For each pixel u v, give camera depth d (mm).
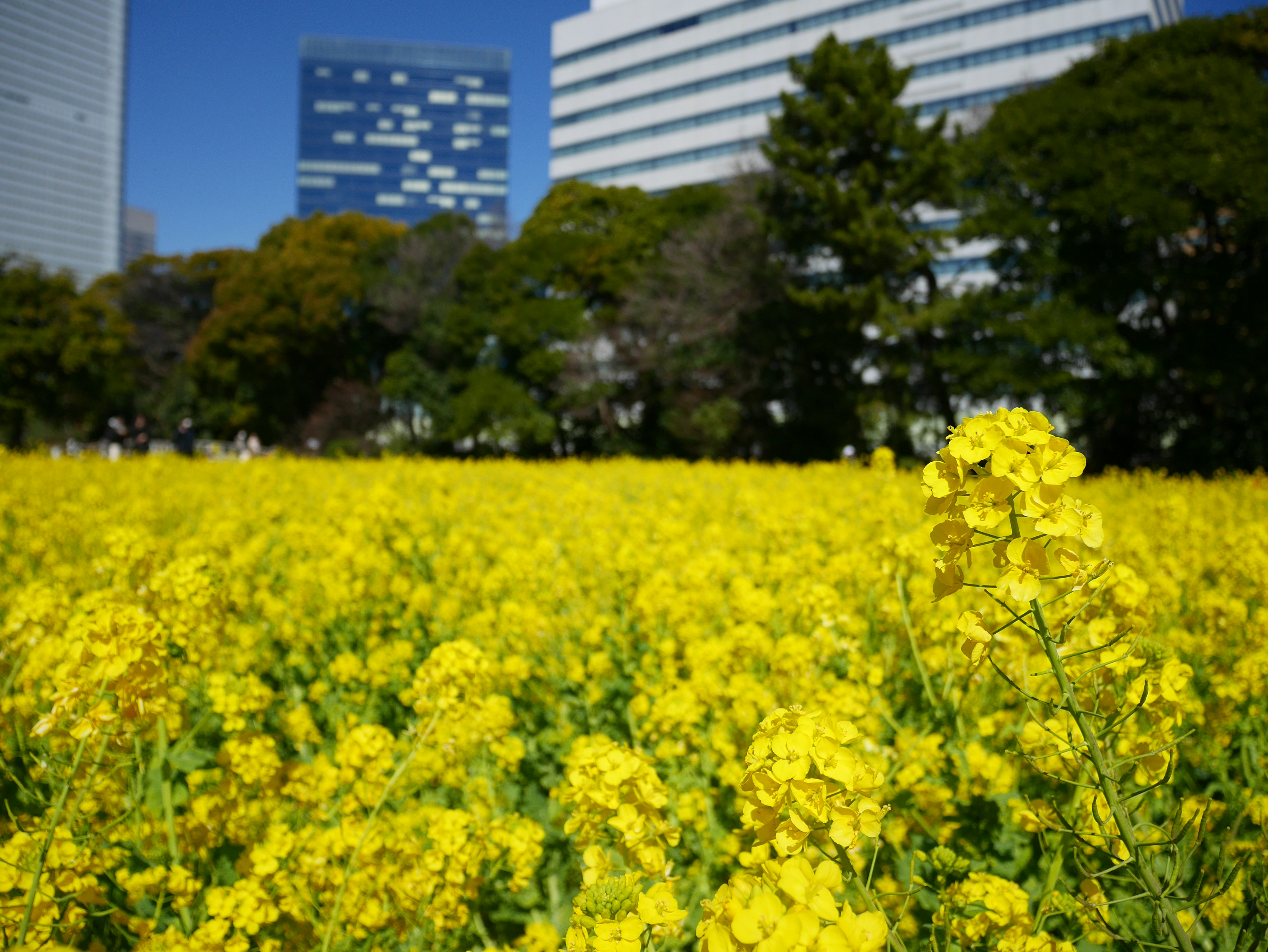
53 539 6574
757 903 1114
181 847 2410
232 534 6570
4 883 1837
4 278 34406
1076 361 22188
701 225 31281
